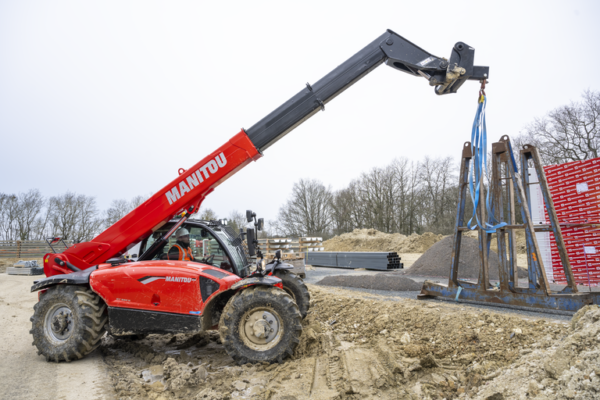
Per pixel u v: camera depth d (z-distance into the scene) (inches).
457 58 214.5
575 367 110.9
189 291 179.8
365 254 664.4
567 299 223.5
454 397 134.5
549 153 1099.9
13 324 279.9
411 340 189.9
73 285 195.5
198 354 199.3
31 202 1619.1
